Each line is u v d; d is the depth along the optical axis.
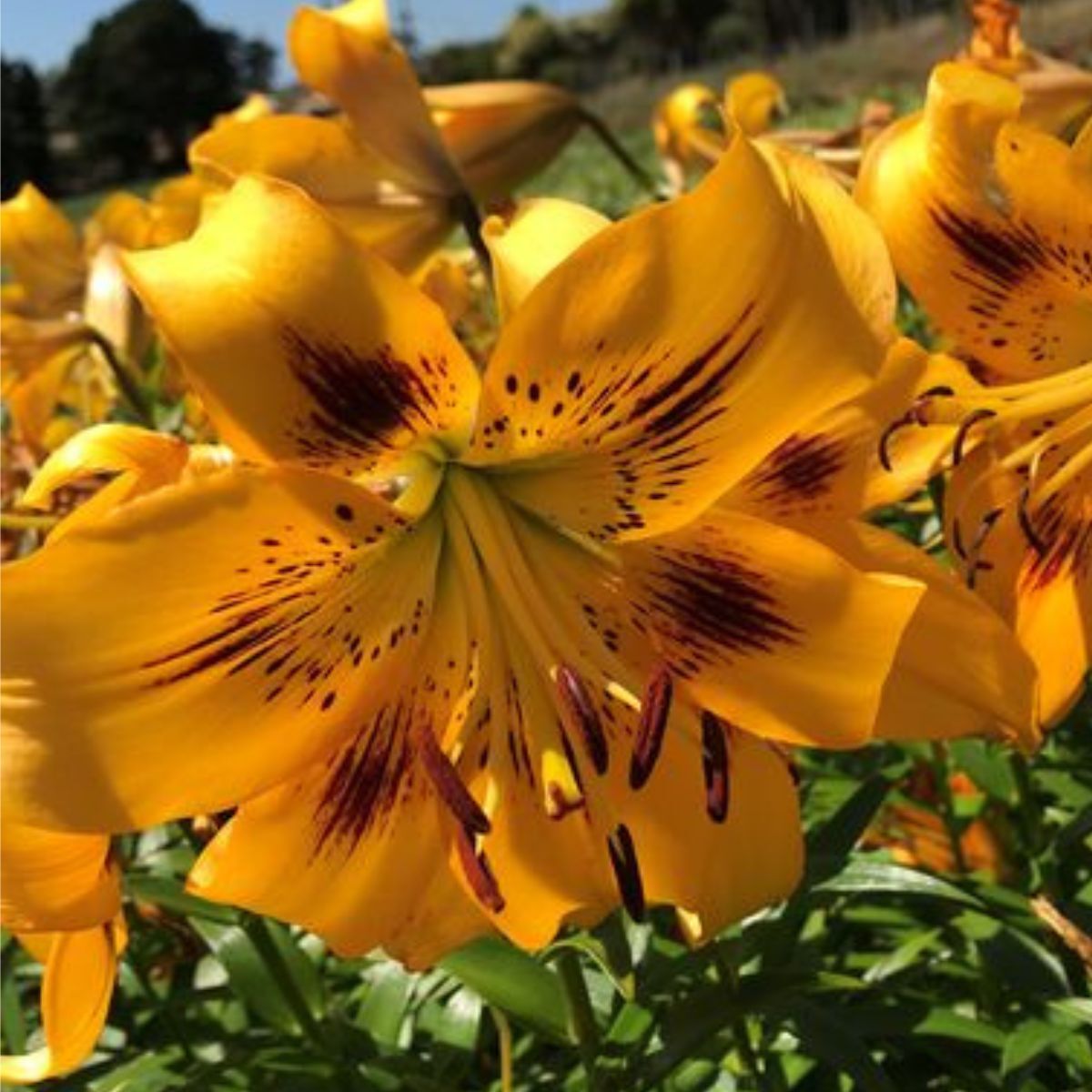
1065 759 0.31
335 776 0.21
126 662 0.18
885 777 0.27
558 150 0.38
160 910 0.32
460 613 0.22
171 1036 0.31
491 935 0.25
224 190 0.34
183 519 0.18
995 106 0.22
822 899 0.25
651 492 0.21
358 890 0.21
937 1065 0.29
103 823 0.18
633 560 0.22
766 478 0.22
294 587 0.19
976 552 0.23
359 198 0.34
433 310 0.19
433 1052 0.28
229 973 0.29
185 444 0.20
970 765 0.31
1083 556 0.23
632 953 0.25
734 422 0.20
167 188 0.46
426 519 0.21
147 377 0.49
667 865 0.22
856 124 0.44
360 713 0.21
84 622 0.18
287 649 0.20
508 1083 0.25
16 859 0.19
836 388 0.19
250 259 0.18
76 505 0.29
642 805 0.22
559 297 0.18
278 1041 0.29
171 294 0.18
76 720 0.18
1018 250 0.23
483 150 0.38
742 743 0.22
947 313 0.24
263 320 0.18
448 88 0.38
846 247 0.19
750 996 0.24
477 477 0.22
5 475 0.41
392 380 0.19
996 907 0.27
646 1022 0.25
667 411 0.20
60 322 0.44
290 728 0.20
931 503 0.31
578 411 0.20
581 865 0.22
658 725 0.21
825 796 0.34
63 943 0.20
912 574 0.21
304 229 0.18
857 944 0.34
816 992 0.28
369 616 0.20
